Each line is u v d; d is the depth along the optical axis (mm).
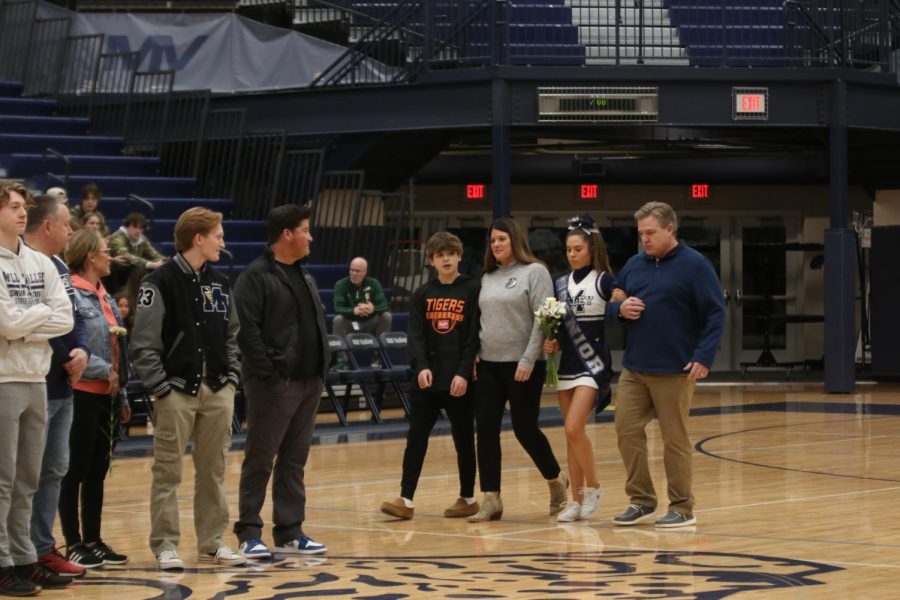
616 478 12070
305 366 8492
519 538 9047
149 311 7980
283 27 22719
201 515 8336
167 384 7977
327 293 19516
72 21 22547
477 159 23922
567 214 25266
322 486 11797
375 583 7484
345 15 22062
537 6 21781
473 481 10125
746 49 21484
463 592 7168
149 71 21484
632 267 9625
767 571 7691
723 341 25844
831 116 19734
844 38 20062
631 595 7020
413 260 21297
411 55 21000
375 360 18031
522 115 19250
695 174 24281
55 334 7383
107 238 15820
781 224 25734
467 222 24812
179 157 21609
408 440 10094
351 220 20891
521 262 9977
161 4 23125
